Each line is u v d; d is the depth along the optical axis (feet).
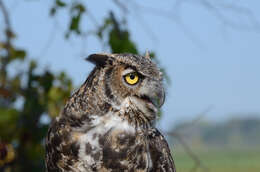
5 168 39.29
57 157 30.45
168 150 33.71
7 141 38.86
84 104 30.09
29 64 41.81
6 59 41.65
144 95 30.48
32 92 41.19
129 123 30.53
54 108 39.99
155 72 30.78
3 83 40.93
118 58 30.09
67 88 40.70
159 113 33.22
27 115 40.29
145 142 31.04
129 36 38.75
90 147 29.86
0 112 38.47
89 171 30.07
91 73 30.32
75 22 38.65
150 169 31.37
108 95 29.96
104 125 30.09
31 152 39.78
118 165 30.17
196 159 36.73
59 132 30.30
